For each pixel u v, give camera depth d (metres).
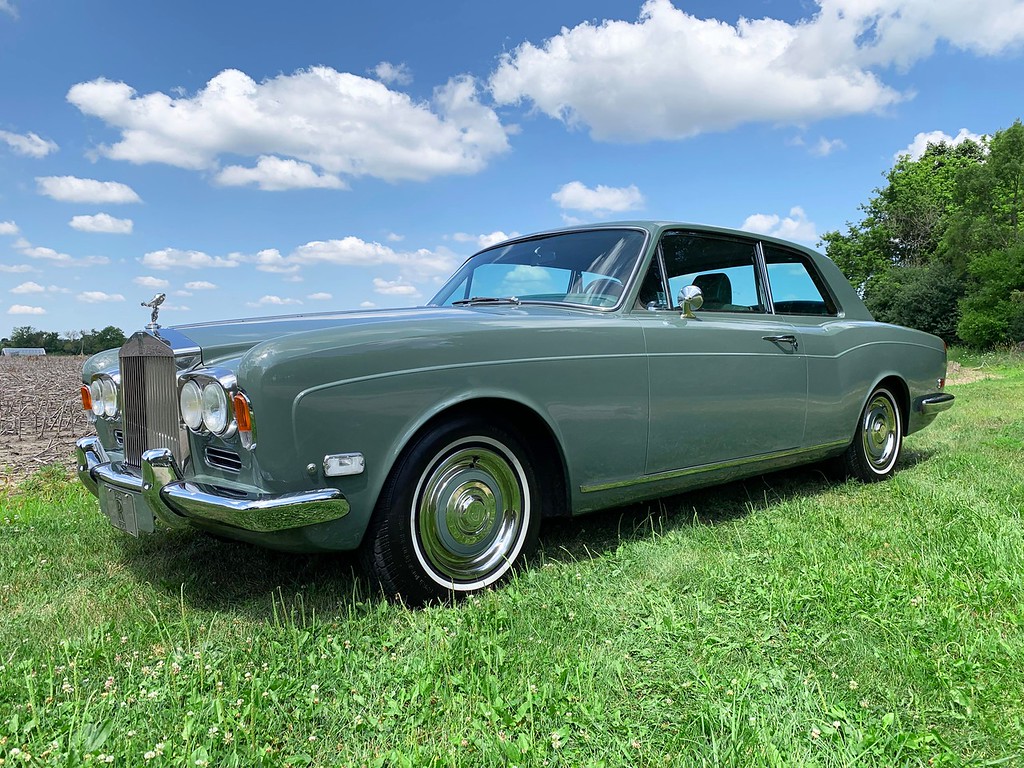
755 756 1.59
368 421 2.42
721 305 3.82
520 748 1.62
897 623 2.27
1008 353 26.81
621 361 3.09
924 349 4.96
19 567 3.09
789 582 2.59
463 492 2.69
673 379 3.29
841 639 2.18
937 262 36.66
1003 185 34.00
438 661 2.06
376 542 2.49
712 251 3.85
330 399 2.34
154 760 1.60
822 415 4.10
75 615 2.54
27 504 4.33
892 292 38.03
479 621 2.35
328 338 2.40
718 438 3.52
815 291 4.48
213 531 2.54
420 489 2.57
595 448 3.03
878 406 4.59
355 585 2.59
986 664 2.01
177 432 2.53
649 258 3.46
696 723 1.75
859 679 1.96
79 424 9.73
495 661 2.08
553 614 2.42
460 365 2.62
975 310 29.55
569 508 3.01
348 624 2.38
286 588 2.79
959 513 3.45
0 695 1.94
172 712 1.83
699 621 2.34
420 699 1.89
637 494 3.26
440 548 2.64
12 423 9.63
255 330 2.77
